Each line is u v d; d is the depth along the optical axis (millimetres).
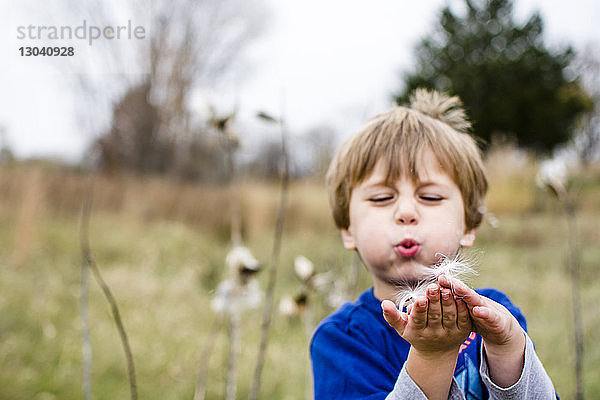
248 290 1841
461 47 20828
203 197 9797
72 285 5059
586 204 9344
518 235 8031
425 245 1017
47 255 6395
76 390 2814
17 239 6234
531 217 9320
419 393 733
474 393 885
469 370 901
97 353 3252
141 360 3238
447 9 21109
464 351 964
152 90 18906
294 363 3311
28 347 3330
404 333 715
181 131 17891
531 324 3898
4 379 2777
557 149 21156
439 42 21344
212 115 1826
